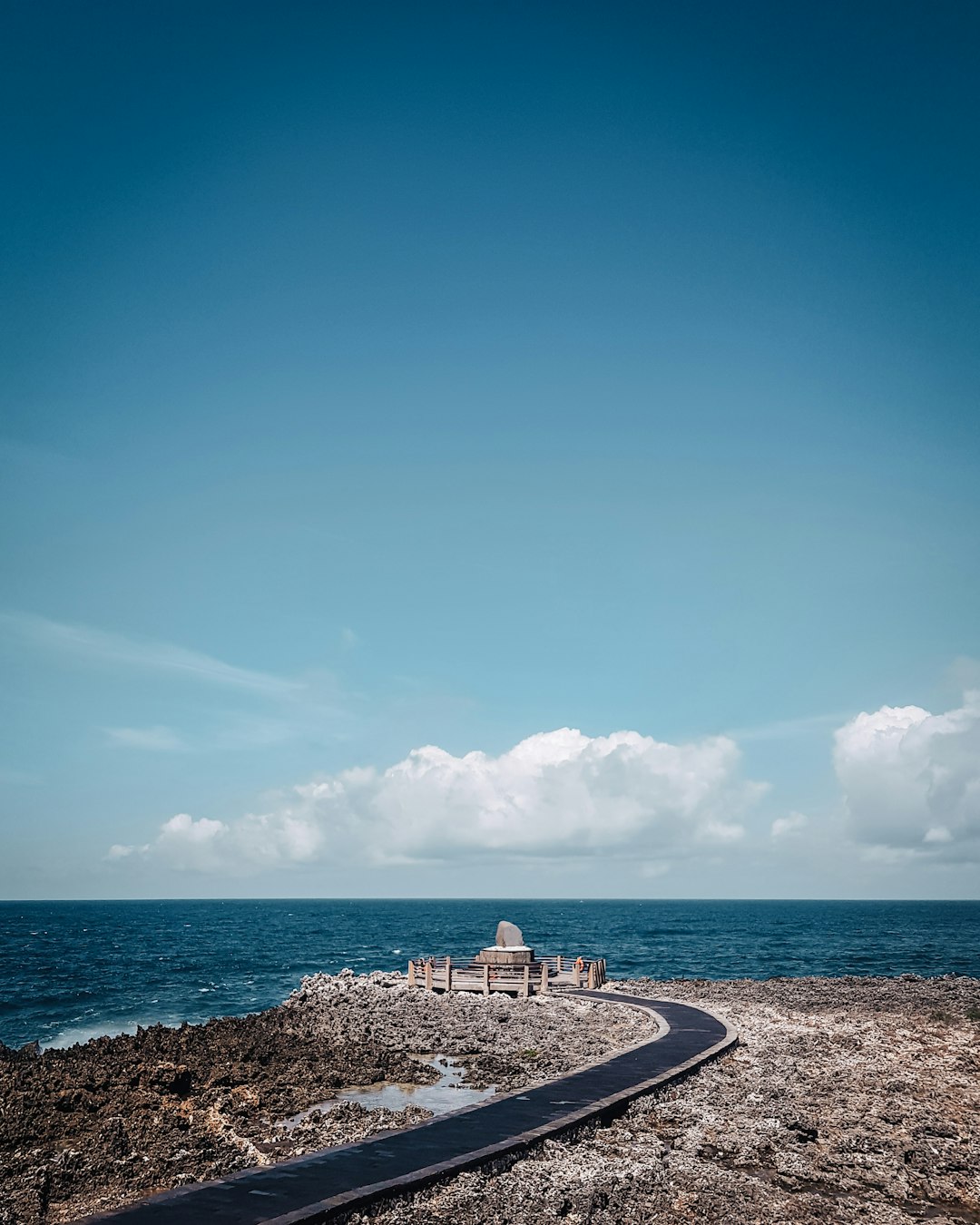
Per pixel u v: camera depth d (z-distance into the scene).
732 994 52.66
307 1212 15.74
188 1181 19.48
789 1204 18.28
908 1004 47.91
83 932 178.62
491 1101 23.69
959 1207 18.77
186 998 66.00
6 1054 34.06
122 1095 27.20
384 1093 28.86
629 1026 38.50
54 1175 19.84
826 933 168.75
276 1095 28.30
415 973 52.06
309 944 139.62
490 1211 16.86
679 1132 22.62
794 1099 25.75
